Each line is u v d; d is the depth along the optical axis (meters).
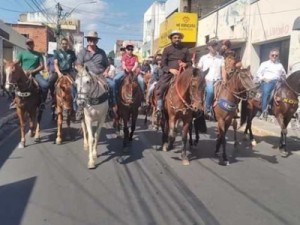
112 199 7.12
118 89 10.58
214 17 27.39
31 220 6.15
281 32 18.06
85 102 8.86
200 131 11.39
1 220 6.14
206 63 10.38
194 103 8.94
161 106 10.46
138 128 14.79
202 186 7.98
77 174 8.59
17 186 7.73
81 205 6.80
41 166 9.14
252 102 12.06
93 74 9.32
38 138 11.80
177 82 9.41
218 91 9.73
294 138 13.73
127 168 9.16
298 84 10.72
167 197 7.29
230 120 9.78
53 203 6.87
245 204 7.02
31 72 11.24
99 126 9.50
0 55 32.59
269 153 11.32
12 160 9.64
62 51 12.25
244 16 22.05
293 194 7.64
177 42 10.17
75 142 11.79
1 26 32.88
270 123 17.23
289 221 6.30
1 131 13.69
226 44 10.38
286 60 18.28
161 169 9.16
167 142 10.99
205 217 6.39
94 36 9.91
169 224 6.09
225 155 9.76
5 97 27.22
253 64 21.28
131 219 6.25
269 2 19.23
